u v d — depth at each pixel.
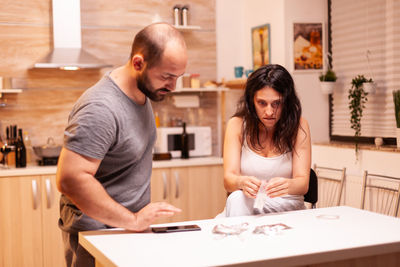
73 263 1.78
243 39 4.80
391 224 1.70
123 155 1.70
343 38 4.04
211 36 4.68
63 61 3.81
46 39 4.15
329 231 1.59
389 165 3.31
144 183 1.84
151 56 1.55
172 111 4.57
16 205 3.59
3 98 4.04
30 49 4.11
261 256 1.31
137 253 1.35
